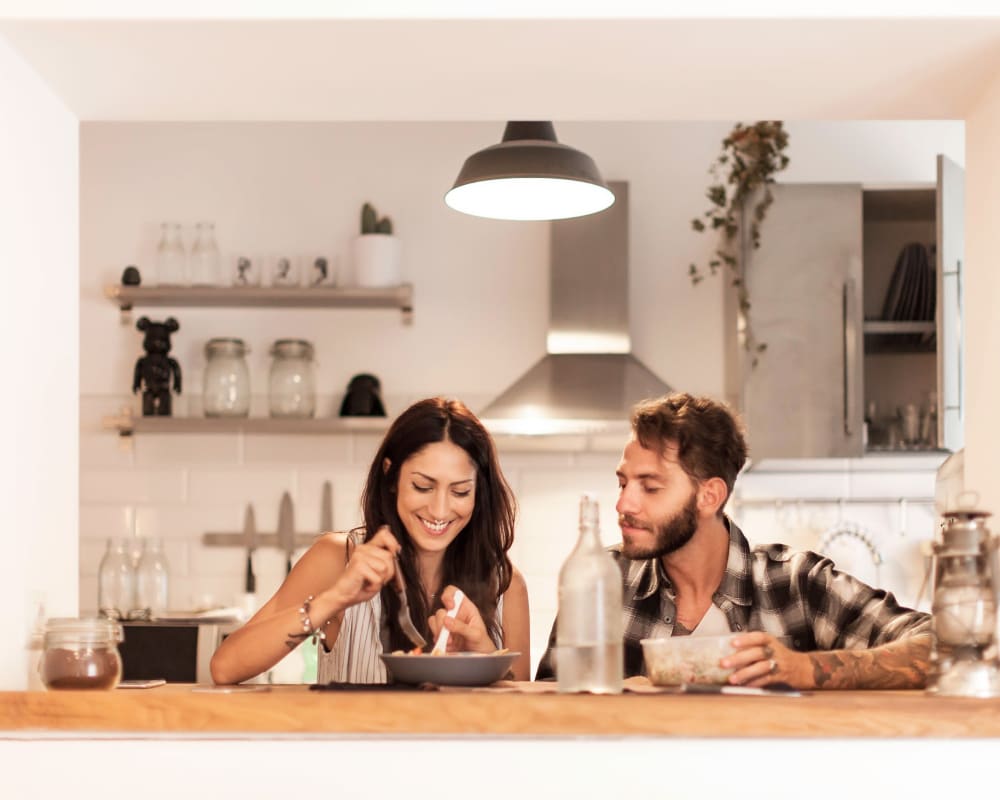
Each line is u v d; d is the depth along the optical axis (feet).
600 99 6.35
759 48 5.58
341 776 4.87
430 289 14.49
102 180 14.56
